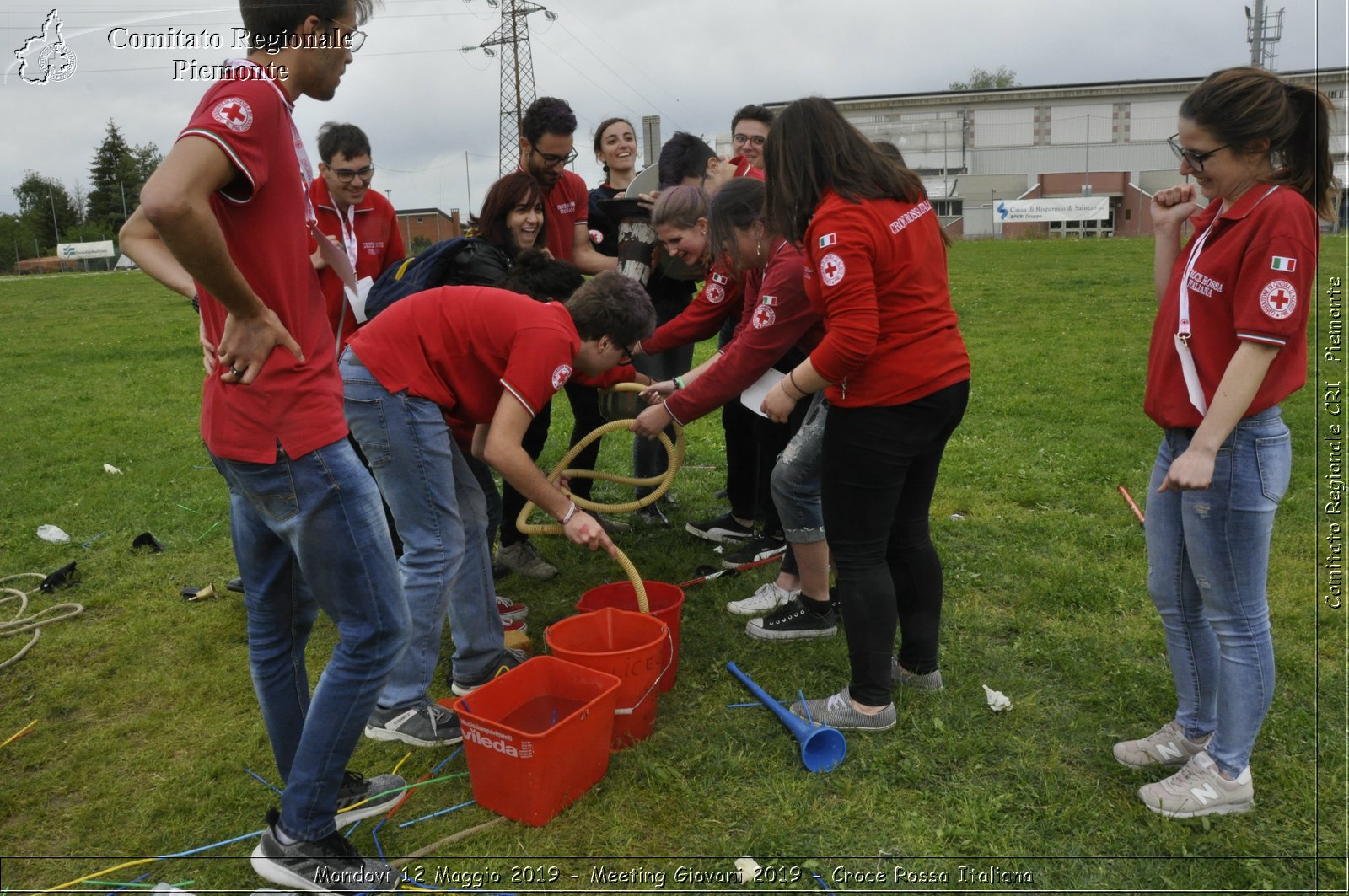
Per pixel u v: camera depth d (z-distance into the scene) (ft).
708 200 11.21
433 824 7.84
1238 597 7.25
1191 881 6.99
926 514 9.18
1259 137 6.52
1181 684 8.18
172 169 5.10
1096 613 11.46
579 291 8.95
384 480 8.60
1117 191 141.59
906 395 8.02
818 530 10.48
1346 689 9.43
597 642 9.64
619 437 21.29
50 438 23.32
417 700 9.11
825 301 7.88
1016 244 99.45
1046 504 15.92
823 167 7.93
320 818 6.85
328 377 6.40
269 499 6.23
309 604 7.17
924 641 9.46
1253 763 8.28
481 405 8.66
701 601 12.30
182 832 7.88
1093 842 7.44
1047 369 28.68
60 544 15.24
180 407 27.43
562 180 14.25
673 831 7.68
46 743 9.32
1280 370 6.77
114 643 11.48
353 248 12.33
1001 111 175.73
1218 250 6.84
